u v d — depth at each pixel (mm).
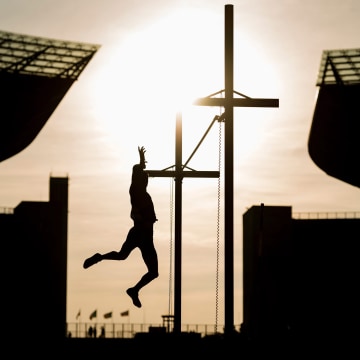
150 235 23375
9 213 170375
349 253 174250
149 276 23328
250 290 178875
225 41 38938
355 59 152625
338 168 176375
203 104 38906
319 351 98562
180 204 62156
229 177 38250
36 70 147000
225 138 38531
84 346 108812
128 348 98188
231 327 38156
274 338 100062
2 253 167500
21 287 166625
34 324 165250
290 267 174250
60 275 168125
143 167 23922
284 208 176000
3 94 145875
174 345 60125
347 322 171250
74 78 147625
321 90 154625
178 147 62375
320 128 164875
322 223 175875
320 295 173125
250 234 180625
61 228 169750
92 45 149500
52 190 179625
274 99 38781
